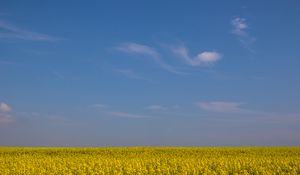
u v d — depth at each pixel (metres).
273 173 23.38
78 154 43.31
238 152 44.53
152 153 43.81
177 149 48.44
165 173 24.77
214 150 46.94
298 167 25.78
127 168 25.22
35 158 34.56
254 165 26.17
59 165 27.45
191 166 25.75
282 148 49.28
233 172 24.58
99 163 27.64
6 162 30.92
